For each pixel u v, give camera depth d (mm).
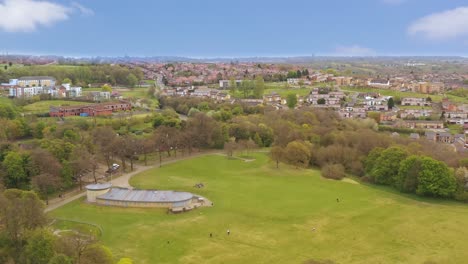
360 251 118500
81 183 178750
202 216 143000
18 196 124938
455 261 112938
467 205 160625
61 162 180500
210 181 186125
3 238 100125
